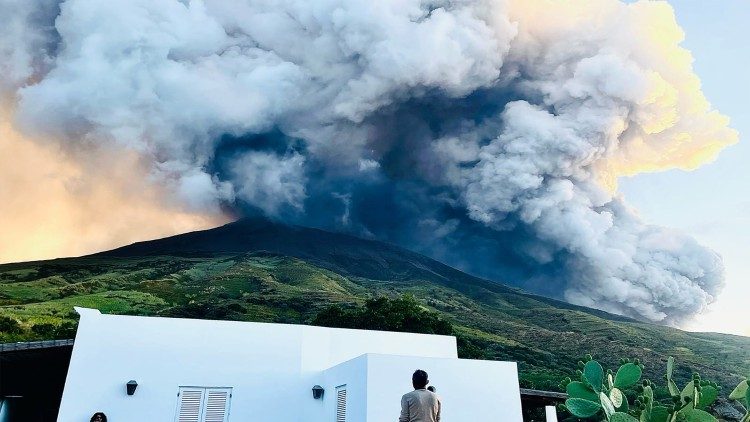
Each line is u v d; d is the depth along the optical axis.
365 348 13.97
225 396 12.19
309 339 13.32
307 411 12.65
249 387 12.41
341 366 11.70
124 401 11.38
